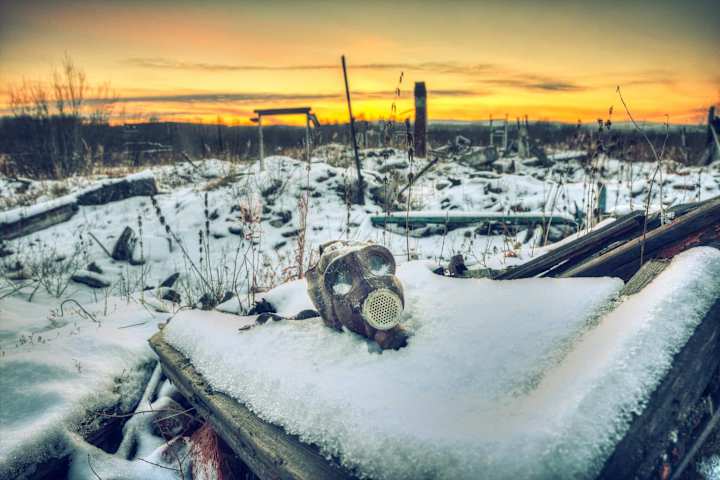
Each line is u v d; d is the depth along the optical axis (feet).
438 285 8.03
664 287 5.42
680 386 4.51
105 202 32.58
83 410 9.08
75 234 27.35
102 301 17.26
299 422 5.70
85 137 57.77
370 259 6.69
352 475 4.78
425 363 5.95
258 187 30.55
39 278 19.97
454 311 7.00
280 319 8.27
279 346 7.25
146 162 59.31
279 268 20.10
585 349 5.20
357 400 5.49
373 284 6.43
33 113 52.47
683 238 6.85
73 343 11.47
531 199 27.89
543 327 6.01
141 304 15.60
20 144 52.95
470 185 33.50
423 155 45.85
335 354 6.61
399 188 33.01
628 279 7.18
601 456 3.92
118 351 11.24
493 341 6.02
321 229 25.85
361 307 6.40
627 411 4.21
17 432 8.09
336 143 46.96
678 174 35.50
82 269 21.61
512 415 4.61
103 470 8.13
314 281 7.41
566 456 3.86
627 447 4.03
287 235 25.46
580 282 6.75
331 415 5.46
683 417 4.46
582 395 4.31
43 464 7.95
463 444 4.33
